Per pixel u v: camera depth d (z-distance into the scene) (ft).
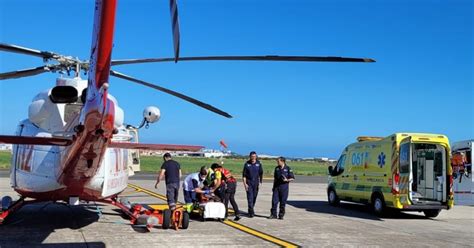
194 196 40.06
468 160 60.85
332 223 39.17
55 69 27.53
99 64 15.94
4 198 33.96
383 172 44.55
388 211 50.14
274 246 28.17
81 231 31.40
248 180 41.60
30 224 33.86
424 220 43.45
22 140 21.70
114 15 14.69
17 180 31.45
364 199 47.65
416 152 49.06
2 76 26.81
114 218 37.52
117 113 28.22
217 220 38.47
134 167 46.73
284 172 40.91
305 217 42.88
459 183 61.72
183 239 29.55
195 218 39.22
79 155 23.11
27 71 26.43
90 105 18.17
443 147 44.37
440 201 44.55
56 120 28.94
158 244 27.73
